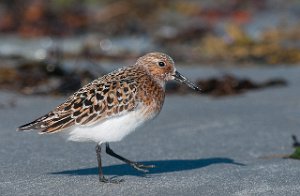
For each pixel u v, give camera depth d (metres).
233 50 21.86
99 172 9.43
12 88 16.48
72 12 25.62
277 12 27.72
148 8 26.72
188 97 16.08
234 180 9.61
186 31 24.12
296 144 11.81
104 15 25.98
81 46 22.42
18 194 8.84
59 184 9.30
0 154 10.96
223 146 11.82
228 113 14.23
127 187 9.20
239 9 27.72
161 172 10.08
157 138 12.27
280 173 10.05
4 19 25.53
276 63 20.86
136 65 10.04
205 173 10.00
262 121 13.54
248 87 16.80
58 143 11.74
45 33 24.77
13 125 13.07
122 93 9.36
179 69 19.72
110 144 11.82
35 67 18.05
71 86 16.44
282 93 16.27
